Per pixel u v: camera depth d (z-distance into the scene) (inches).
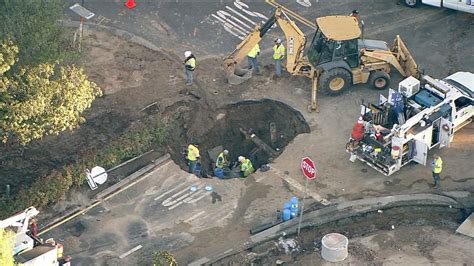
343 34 7440.9
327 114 7559.1
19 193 6840.6
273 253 6515.8
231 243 6589.6
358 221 6712.6
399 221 6688.0
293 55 7583.7
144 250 6555.1
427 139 7042.3
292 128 7549.2
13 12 6756.9
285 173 7106.3
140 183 7042.3
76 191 6968.5
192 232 6678.2
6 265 5191.9
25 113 6353.3
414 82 7086.6
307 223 6692.9
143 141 7303.2
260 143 7573.8
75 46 7367.1
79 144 7332.7
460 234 6560.0
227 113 7721.5
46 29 6781.5
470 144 7214.6
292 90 7805.1
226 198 6924.2
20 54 6579.7
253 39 7805.1
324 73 7539.4
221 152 7519.7
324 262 6427.2
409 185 6934.1
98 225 6737.2
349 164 7135.8
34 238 6102.4
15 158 7219.5
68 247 6574.8
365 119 7116.1
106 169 7126.0
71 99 6569.9
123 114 7598.4
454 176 6973.4
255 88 7839.6
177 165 7199.8
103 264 6461.6
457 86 7253.9
